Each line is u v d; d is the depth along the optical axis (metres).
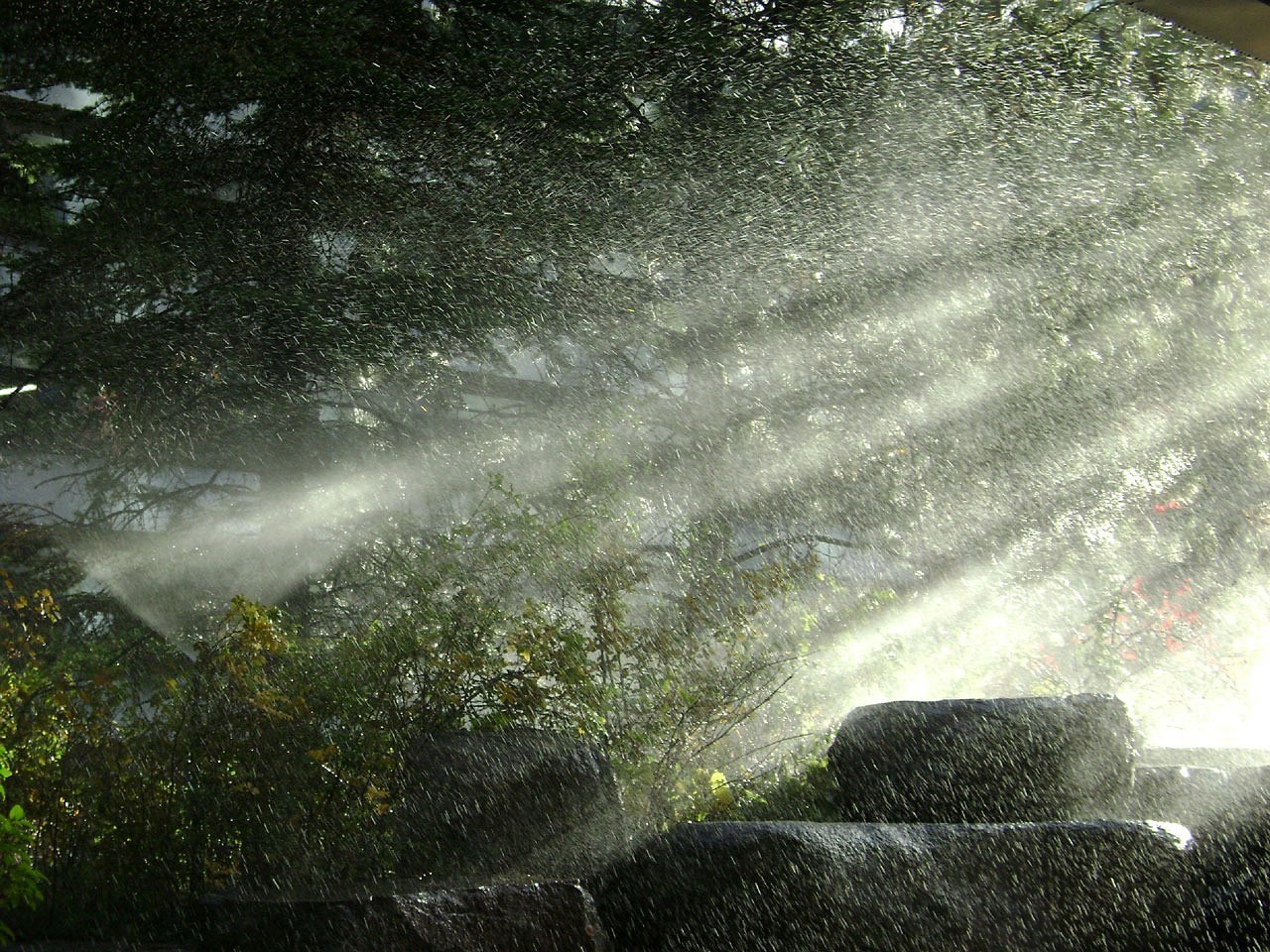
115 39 7.37
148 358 7.42
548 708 5.17
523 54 7.94
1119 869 3.57
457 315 7.70
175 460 7.44
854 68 8.89
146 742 4.70
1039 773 4.48
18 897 3.60
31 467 7.38
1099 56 9.45
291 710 4.68
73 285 7.49
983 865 3.57
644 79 8.26
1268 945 3.76
